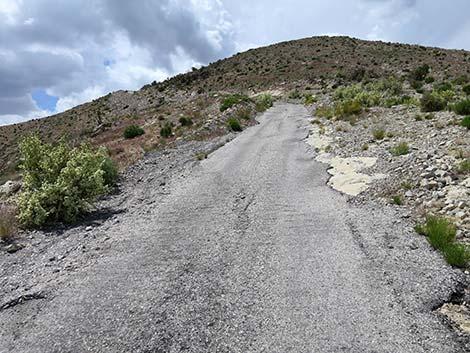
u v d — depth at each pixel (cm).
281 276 516
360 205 781
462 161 870
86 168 897
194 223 754
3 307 485
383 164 1011
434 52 8825
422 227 617
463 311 423
